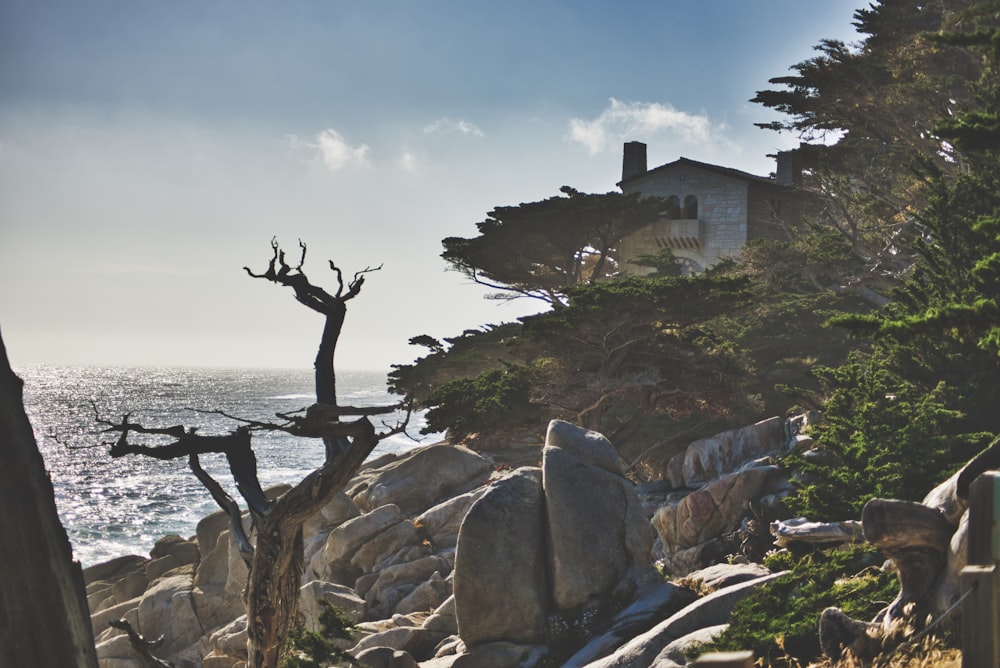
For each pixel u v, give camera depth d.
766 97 48.47
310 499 17.38
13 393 9.65
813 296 47.00
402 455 49.56
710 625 16.11
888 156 47.34
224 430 165.38
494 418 39.56
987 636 8.51
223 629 29.00
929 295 23.92
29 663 9.42
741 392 43.12
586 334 40.81
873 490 18.92
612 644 17.92
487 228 57.16
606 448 21.75
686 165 74.12
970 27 38.06
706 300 39.78
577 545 20.12
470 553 20.03
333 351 18.70
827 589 15.19
